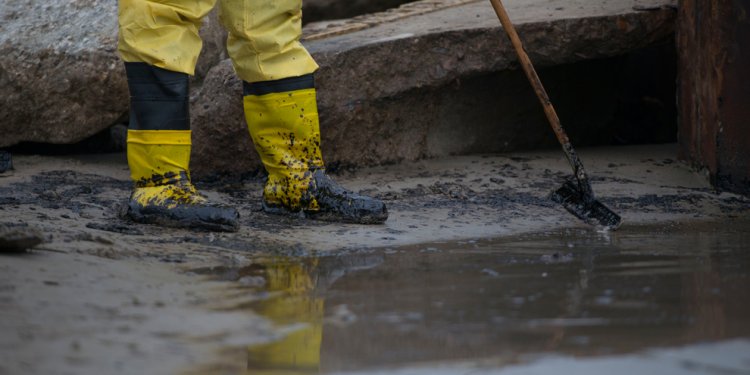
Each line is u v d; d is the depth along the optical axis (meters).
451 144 13.71
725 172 11.45
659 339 5.31
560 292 6.59
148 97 9.29
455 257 8.15
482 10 14.29
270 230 9.39
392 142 13.03
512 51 12.77
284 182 10.11
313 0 16.67
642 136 17.16
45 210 9.51
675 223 9.96
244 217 10.05
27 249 7.29
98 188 11.10
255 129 10.16
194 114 12.18
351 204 9.84
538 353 5.09
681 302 6.21
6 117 12.87
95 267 7.10
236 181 12.20
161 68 9.25
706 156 11.86
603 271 7.36
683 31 12.52
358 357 5.14
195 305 6.32
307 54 10.16
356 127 12.58
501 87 13.93
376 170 12.73
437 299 6.46
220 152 12.16
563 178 12.17
